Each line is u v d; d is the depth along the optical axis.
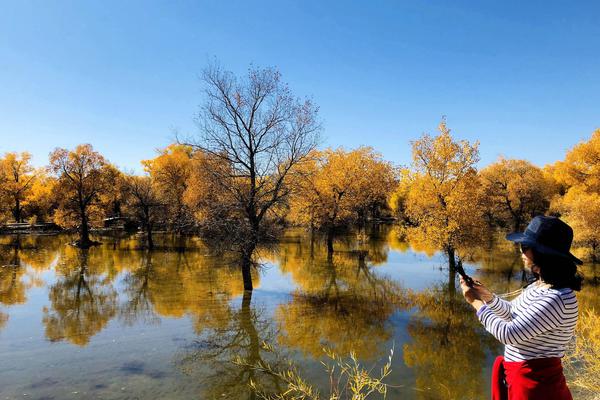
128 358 11.97
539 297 2.20
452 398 9.34
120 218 56.72
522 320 2.17
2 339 13.61
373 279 24.33
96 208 43.09
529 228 2.35
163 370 11.09
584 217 28.23
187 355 12.23
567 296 2.12
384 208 84.50
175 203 43.84
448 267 27.77
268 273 26.11
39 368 11.19
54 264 28.73
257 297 19.69
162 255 33.12
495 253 33.75
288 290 21.31
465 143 24.73
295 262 30.61
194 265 28.58
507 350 2.37
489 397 9.45
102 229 57.78
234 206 19.84
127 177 41.84
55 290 20.97
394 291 21.23
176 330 14.72
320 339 13.86
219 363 11.58
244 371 10.94
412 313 17.22
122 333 14.32
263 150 20.08
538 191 50.84
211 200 20.67
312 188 31.75
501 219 55.53
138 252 34.88
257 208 20.47
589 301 18.11
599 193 33.50
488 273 25.16
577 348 6.43
